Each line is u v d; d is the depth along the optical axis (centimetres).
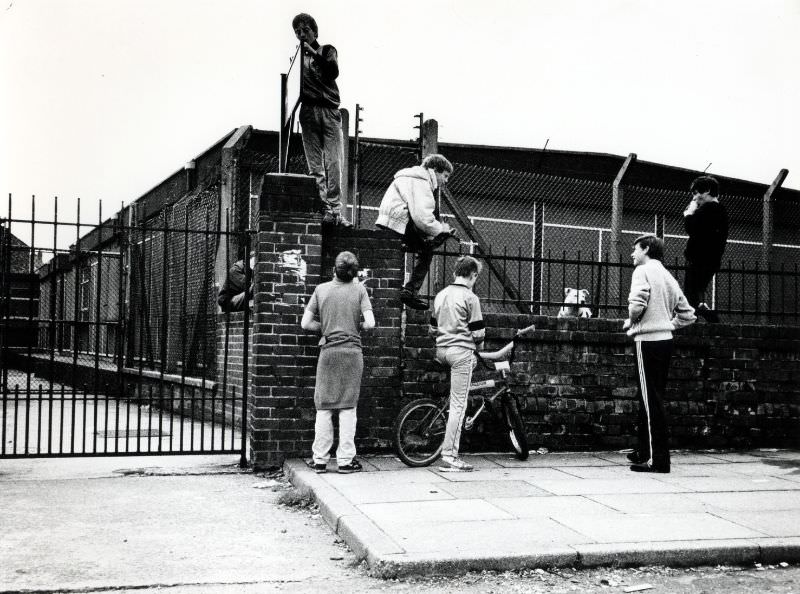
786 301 1642
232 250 1066
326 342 669
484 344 807
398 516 514
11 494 616
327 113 812
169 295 1405
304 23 798
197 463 763
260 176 1154
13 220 702
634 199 1534
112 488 644
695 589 411
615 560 441
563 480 655
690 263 896
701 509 551
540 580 418
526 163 1642
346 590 400
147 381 1377
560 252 1450
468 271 709
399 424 705
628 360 840
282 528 523
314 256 736
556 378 820
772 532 487
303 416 730
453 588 404
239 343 1027
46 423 1086
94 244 2023
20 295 2156
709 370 864
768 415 877
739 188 1805
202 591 397
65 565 433
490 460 755
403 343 773
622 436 831
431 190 792
